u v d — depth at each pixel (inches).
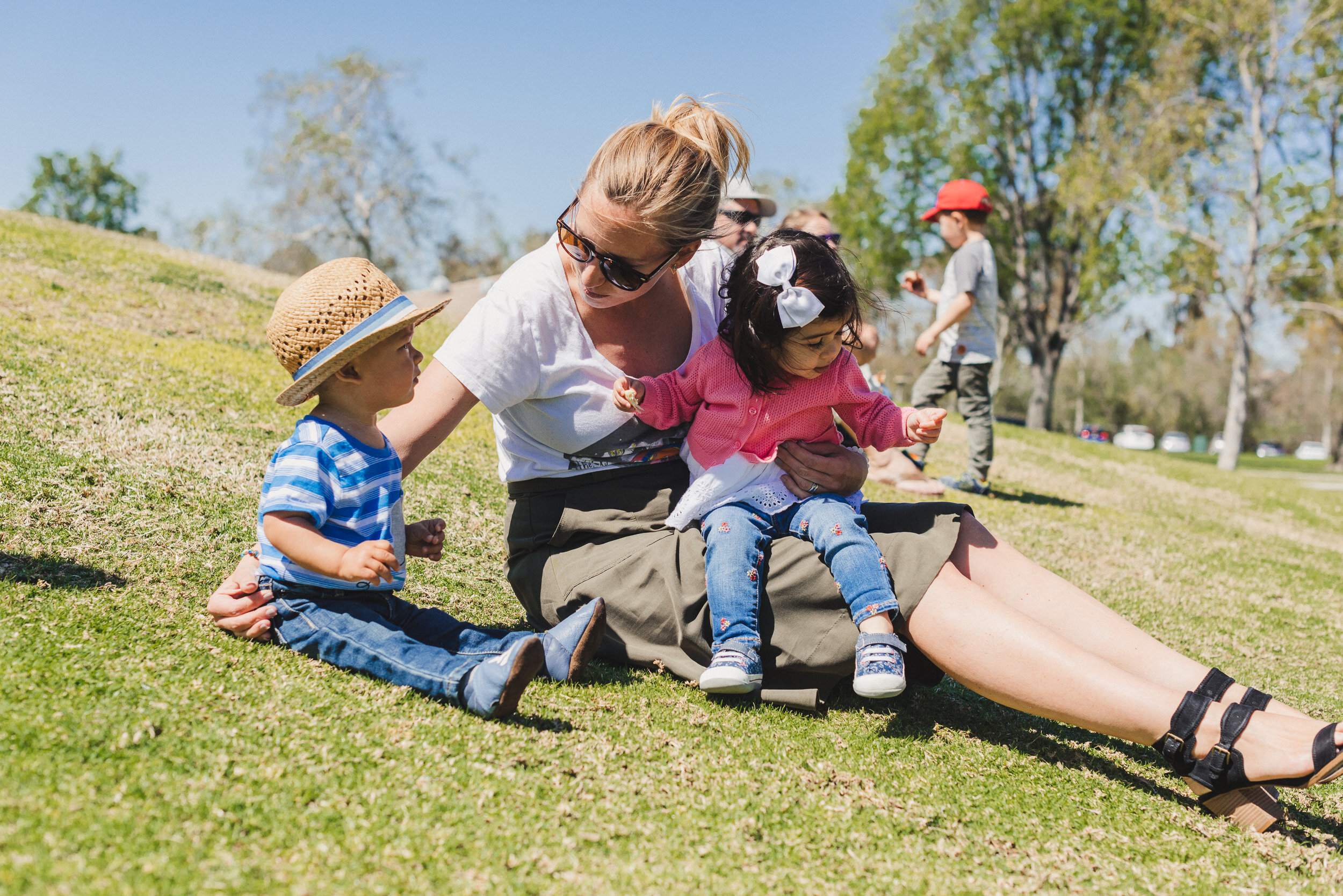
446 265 1654.8
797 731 80.7
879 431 92.5
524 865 53.4
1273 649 141.7
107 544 94.7
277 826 53.0
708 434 89.8
